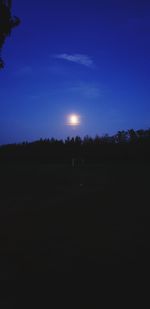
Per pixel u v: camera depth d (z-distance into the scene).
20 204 17.89
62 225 11.88
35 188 27.12
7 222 12.58
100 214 13.95
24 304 5.72
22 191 25.00
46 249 8.90
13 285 6.53
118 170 52.03
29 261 7.95
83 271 7.18
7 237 10.25
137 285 6.36
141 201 17.64
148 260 7.72
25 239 9.96
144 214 13.68
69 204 17.16
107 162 86.94
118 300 5.78
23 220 12.91
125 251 8.50
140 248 8.73
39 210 15.30
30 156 108.44
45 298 5.93
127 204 16.66
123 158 100.94
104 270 7.19
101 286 6.37
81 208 15.70
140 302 5.69
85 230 11.05
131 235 10.22
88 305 5.63
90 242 9.49
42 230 11.12
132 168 57.59
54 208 15.88
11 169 58.69
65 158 104.94
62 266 7.53
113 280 6.63
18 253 8.60
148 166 63.81
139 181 30.81
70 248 8.92
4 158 108.31
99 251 8.59
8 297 6.00
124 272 7.04
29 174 45.28
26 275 7.05
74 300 5.83
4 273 7.20
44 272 7.19
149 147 100.50
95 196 20.39
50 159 106.75
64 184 30.70
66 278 6.82
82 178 37.47
